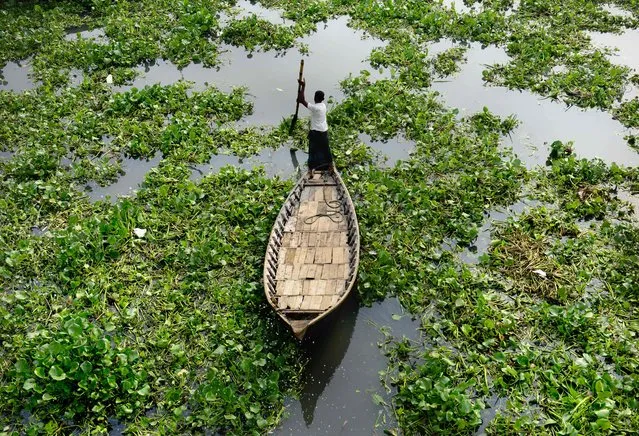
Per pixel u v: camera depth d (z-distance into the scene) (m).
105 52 15.48
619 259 9.31
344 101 13.47
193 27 16.67
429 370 7.52
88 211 10.55
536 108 13.77
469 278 8.98
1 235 9.91
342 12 18.36
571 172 11.37
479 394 7.45
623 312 8.45
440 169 11.34
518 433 6.93
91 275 9.16
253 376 7.59
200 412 7.19
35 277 9.22
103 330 8.25
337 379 7.77
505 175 11.07
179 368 7.74
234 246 9.70
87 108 13.43
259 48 16.41
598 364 7.68
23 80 14.81
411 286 8.84
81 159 11.96
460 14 17.98
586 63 15.20
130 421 7.24
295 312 7.80
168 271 9.23
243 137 12.52
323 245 9.06
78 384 7.25
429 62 15.63
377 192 10.67
